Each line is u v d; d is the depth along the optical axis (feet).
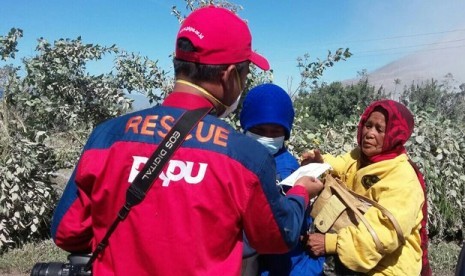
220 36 6.23
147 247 5.82
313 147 22.72
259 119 8.74
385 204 8.63
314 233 8.91
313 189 7.43
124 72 25.40
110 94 26.35
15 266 20.94
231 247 6.10
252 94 8.97
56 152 25.11
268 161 6.11
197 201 5.83
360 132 9.53
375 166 9.10
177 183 5.88
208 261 5.90
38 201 23.00
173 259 5.78
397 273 8.89
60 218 6.57
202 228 5.85
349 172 9.79
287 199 6.79
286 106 8.88
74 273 6.38
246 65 6.51
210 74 6.27
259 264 8.61
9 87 24.75
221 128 6.15
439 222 24.71
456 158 25.05
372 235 8.41
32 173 23.47
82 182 6.35
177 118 6.16
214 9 6.49
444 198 24.75
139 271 5.89
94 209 6.25
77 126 26.66
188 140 6.02
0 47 26.53
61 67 25.73
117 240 5.98
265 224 6.07
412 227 8.66
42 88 26.37
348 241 8.54
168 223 5.82
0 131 22.88
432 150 25.14
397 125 9.11
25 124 24.94
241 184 5.94
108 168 6.17
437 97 80.69
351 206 8.71
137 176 5.92
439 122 25.40
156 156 5.95
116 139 6.26
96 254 6.20
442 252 22.95
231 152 5.99
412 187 8.78
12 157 22.17
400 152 9.27
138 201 5.89
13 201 22.25
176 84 6.44
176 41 6.48
